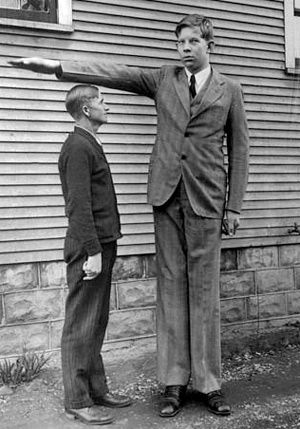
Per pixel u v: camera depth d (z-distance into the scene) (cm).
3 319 371
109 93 403
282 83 478
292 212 484
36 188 378
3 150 368
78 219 285
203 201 314
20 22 366
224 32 447
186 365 331
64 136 386
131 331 415
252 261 466
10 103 369
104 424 303
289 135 482
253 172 464
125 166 411
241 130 322
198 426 304
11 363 370
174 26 424
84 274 295
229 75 452
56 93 383
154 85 326
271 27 470
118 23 403
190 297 324
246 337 446
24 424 302
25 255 376
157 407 329
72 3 385
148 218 419
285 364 411
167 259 326
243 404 335
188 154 313
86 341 300
